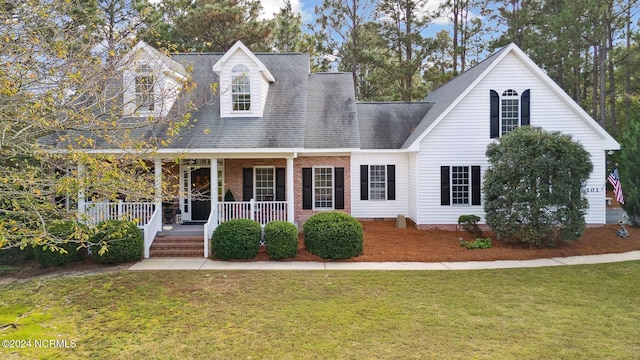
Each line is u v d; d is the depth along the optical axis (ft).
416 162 59.82
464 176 59.36
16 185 25.85
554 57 96.02
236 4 96.94
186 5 98.12
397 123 69.87
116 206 47.85
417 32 103.19
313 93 66.54
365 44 109.60
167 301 31.12
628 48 97.81
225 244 43.88
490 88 58.59
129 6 45.80
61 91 26.30
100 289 34.27
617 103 123.34
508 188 47.03
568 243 48.55
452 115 59.00
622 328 25.04
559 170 45.11
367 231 57.93
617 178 55.26
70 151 25.58
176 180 59.98
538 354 21.75
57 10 29.32
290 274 38.22
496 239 51.78
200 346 23.34
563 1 92.22
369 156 66.03
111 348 23.35
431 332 24.73
